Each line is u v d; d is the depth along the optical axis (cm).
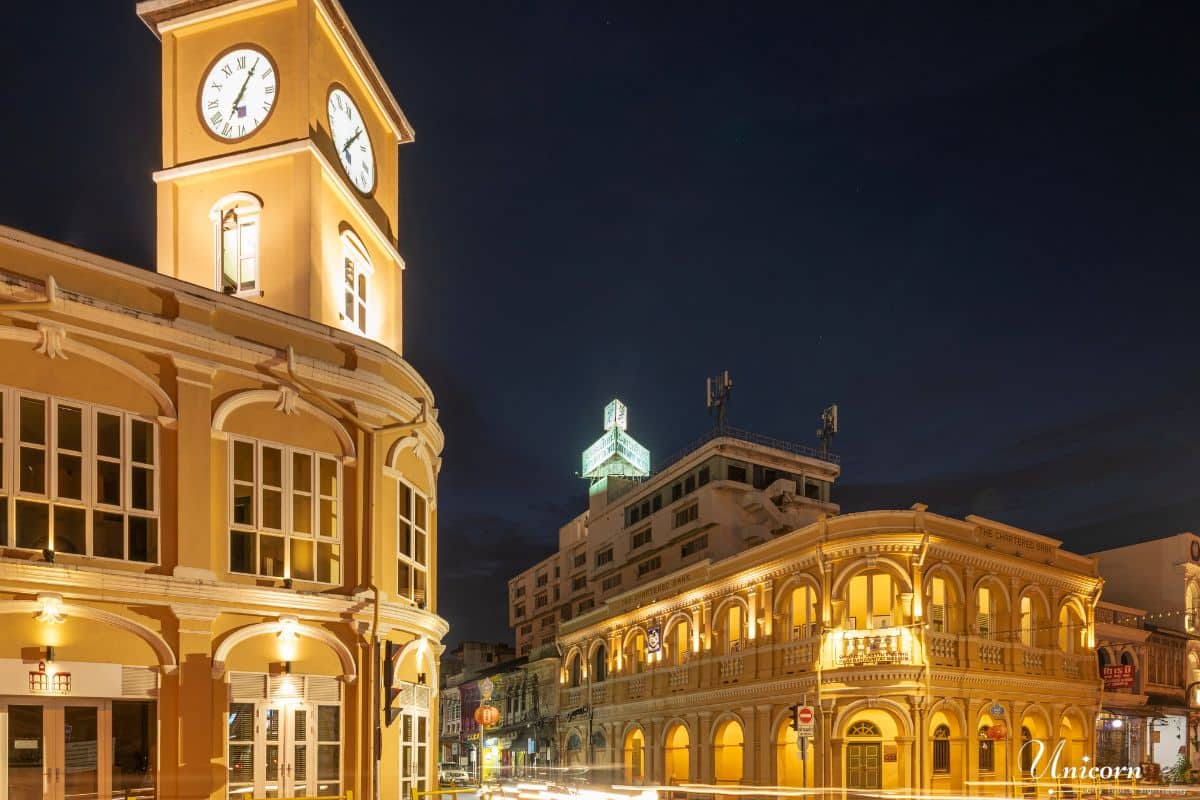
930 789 3347
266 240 2122
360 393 1820
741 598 4197
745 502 5591
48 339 1452
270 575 1667
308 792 1653
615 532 6769
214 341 1631
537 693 6625
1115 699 4516
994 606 3809
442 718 8981
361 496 1797
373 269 2442
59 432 1461
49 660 1402
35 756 1398
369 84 2470
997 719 3606
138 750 1491
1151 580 5431
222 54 2236
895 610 3522
